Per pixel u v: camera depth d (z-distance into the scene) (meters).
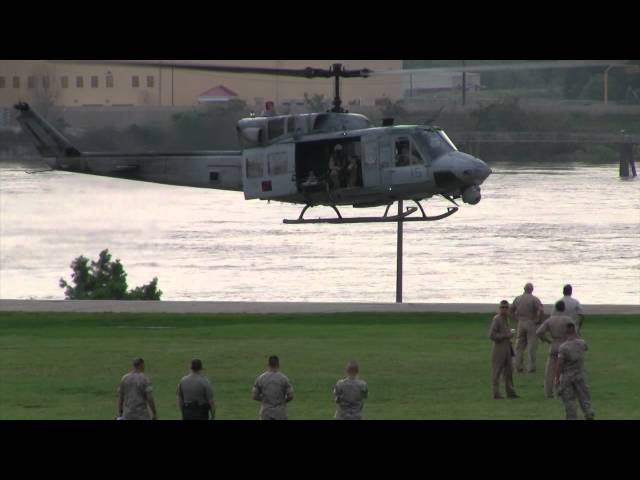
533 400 101.38
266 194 136.75
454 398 102.38
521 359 113.44
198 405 79.12
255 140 136.88
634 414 95.12
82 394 105.69
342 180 133.12
